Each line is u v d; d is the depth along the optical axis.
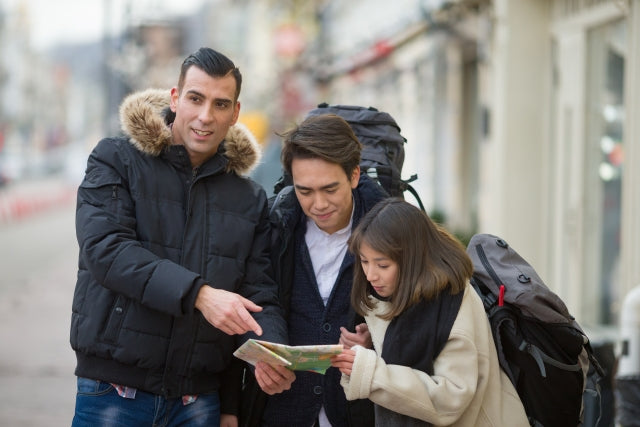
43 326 12.85
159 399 3.91
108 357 3.85
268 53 40.81
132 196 3.93
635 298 4.88
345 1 28.33
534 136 11.24
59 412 8.29
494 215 11.60
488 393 3.83
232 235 4.03
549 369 3.87
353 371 3.61
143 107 3.94
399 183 4.59
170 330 3.87
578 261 10.34
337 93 31.28
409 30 19.42
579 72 10.30
